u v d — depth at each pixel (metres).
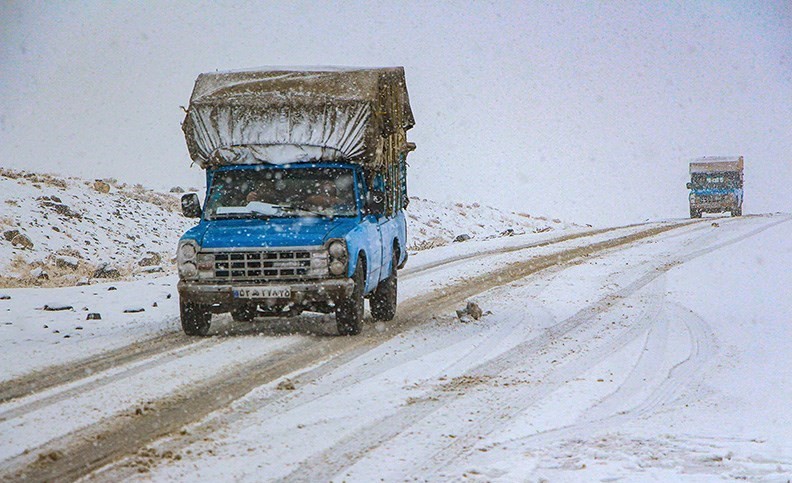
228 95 20.30
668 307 23.70
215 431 11.61
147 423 11.95
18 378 14.76
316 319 21.97
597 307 23.97
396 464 10.32
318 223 19.45
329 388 14.20
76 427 11.71
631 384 14.88
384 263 21.39
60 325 20.69
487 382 14.86
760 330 19.75
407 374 15.36
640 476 9.93
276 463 10.30
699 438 11.50
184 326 19.05
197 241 18.81
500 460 10.50
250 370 15.52
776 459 10.58
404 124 23.22
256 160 20.23
